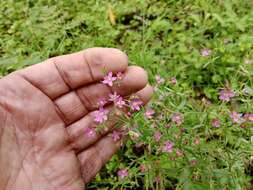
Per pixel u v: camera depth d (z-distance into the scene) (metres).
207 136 0.12
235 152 0.12
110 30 0.21
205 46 0.20
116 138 0.13
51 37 0.21
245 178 0.14
